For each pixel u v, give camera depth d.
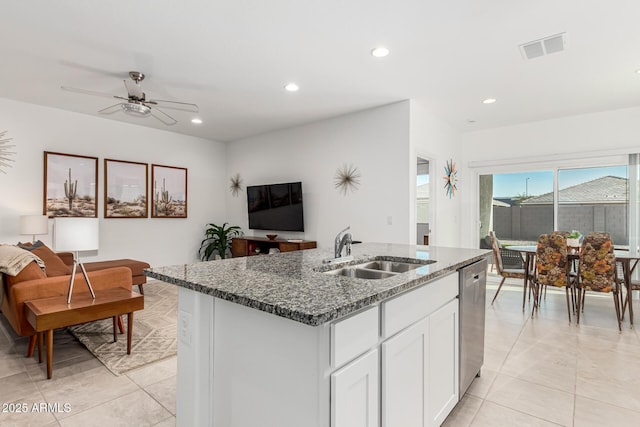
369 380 1.23
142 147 5.48
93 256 4.92
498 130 5.56
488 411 2.01
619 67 3.26
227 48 2.92
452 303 1.94
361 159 4.63
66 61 3.14
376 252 2.48
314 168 5.19
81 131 4.82
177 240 5.94
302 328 1.10
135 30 2.62
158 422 1.88
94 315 2.54
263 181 5.98
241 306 1.30
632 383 2.32
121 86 3.75
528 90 3.88
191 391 1.47
